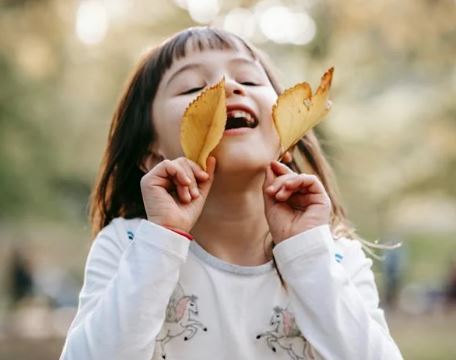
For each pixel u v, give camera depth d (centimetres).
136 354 183
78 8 908
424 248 2416
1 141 1138
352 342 190
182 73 211
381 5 898
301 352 199
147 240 190
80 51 1070
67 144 1223
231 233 206
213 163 193
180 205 193
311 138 259
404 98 1202
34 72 1028
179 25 1055
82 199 1516
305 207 201
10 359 1016
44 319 1478
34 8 887
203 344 197
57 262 2292
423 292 1769
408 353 1020
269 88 209
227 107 197
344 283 195
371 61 1027
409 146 1259
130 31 1074
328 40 995
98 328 185
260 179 203
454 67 1063
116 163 233
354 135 1221
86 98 1170
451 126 1206
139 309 184
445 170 1266
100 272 203
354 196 1270
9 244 2012
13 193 1198
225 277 201
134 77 229
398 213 1611
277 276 203
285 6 977
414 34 900
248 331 198
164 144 213
